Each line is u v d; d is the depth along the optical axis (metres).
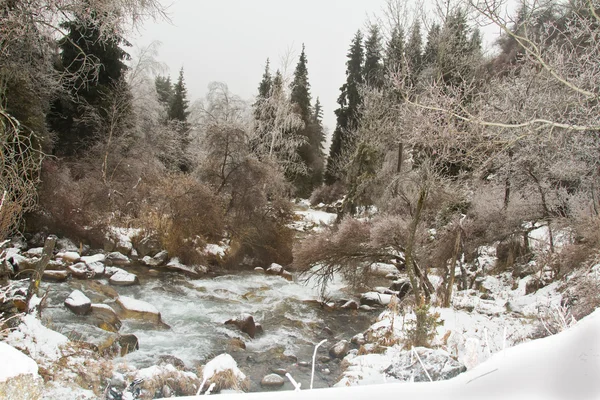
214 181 20.42
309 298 14.88
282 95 28.62
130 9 6.62
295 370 8.73
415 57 13.70
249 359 9.17
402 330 8.21
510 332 7.89
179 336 9.87
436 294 11.91
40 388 2.46
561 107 6.16
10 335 5.70
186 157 30.97
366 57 36.84
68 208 15.53
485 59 14.09
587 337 1.52
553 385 1.35
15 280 9.65
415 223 10.80
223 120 21.39
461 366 4.50
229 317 11.76
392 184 14.22
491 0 5.39
